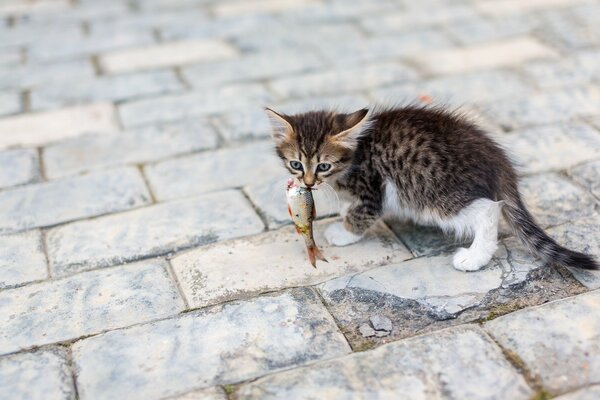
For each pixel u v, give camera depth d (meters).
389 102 1.40
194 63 1.64
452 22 1.74
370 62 1.62
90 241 1.24
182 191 1.32
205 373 1.08
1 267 1.21
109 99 1.54
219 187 1.33
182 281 1.18
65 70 1.63
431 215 1.19
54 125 1.47
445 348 1.08
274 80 1.58
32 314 1.15
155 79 1.59
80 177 1.36
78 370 1.08
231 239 1.24
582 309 1.11
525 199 1.26
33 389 1.07
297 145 1.19
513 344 1.08
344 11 1.82
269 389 1.06
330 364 1.07
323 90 1.54
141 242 1.24
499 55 1.61
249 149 1.40
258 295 1.16
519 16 1.75
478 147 1.18
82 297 1.17
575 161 1.33
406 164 1.18
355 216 1.21
